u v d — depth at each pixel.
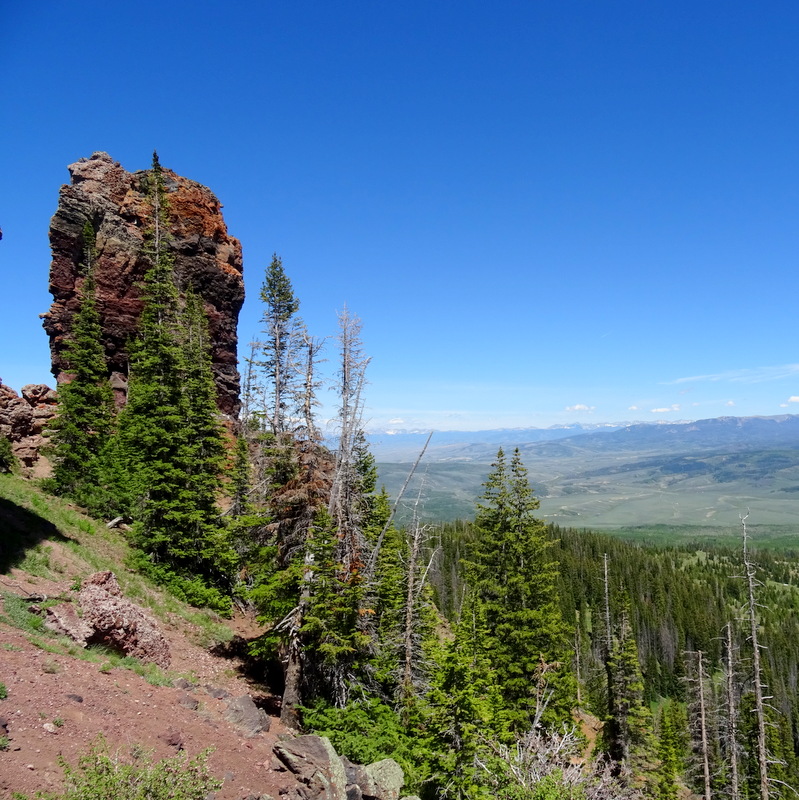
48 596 14.76
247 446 31.45
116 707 11.60
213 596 25.38
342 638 18.53
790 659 96.81
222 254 54.12
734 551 191.50
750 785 44.00
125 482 27.75
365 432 22.34
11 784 7.69
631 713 32.00
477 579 27.19
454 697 17.11
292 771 13.07
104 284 44.56
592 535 157.12
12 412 30.89
